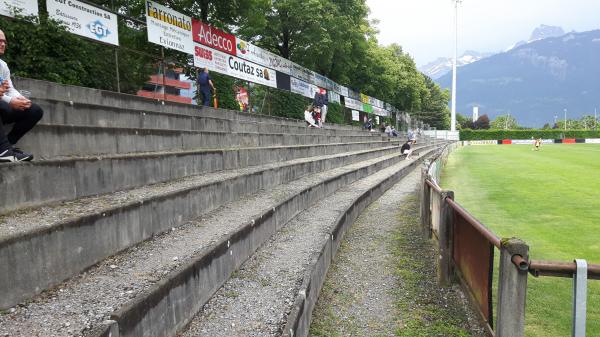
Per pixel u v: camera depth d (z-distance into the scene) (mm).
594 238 8367
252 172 8383
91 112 6867
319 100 23906
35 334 2535
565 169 23078
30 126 4590
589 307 5164
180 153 7098
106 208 4027
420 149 35062
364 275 6016
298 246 5918
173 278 3301
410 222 9414
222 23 20891
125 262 3934
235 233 4852
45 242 3197
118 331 2578
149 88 12344
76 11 9258
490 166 25656
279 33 29734
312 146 15242
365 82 47125
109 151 6191
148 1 11672
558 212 11086
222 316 3707
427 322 4602
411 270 6230
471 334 4320
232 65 16453
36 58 8094
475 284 4414
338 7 31578
